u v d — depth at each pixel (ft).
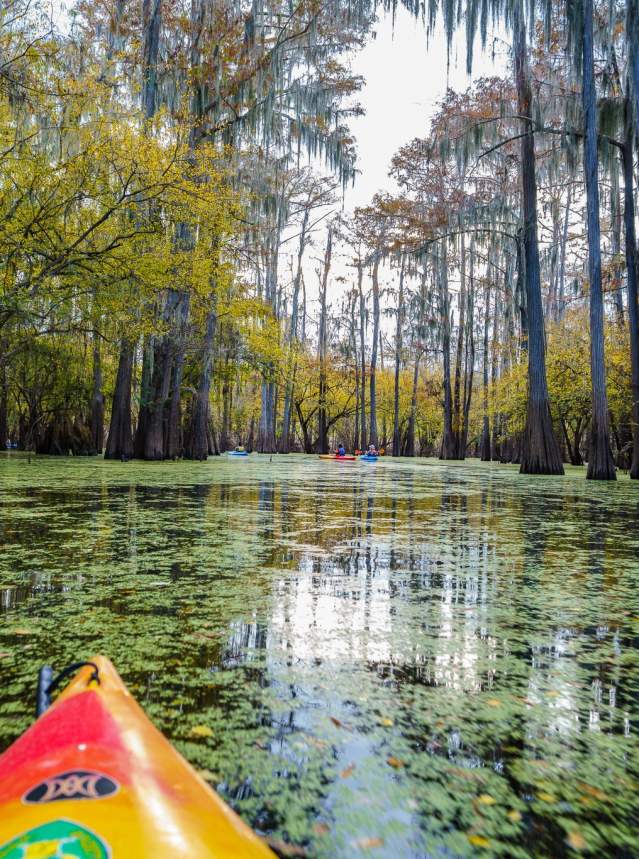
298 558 17.52
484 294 130.00
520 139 87.20
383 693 8.68
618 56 69.36
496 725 7.77
